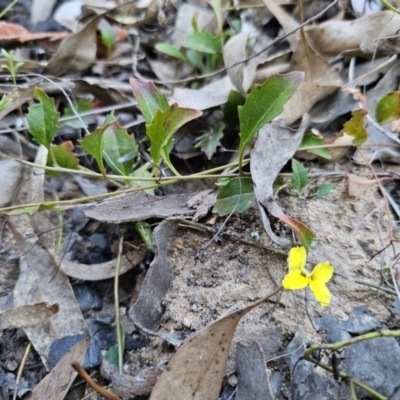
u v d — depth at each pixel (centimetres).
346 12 25
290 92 15
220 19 24
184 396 13
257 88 15
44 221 18
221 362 13
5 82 24
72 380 14
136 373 15
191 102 21
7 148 22
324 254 17
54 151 19
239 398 13
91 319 17
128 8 29
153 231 17
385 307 15
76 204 19
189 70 26
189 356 13
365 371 14
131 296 17
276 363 14
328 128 21
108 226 19
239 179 17
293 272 13
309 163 20
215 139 20
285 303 15
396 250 16
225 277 16
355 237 17
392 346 14
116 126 18
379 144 19
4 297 17
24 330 16
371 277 16
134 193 18
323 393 13
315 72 22
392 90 21
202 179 20
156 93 18
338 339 14
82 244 19
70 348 15
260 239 17
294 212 18
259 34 26
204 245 17
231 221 18
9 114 23
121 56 27
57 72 25
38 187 19
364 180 18
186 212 17
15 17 29
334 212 18
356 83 21
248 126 16
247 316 15
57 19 29
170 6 29
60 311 16
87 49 25
